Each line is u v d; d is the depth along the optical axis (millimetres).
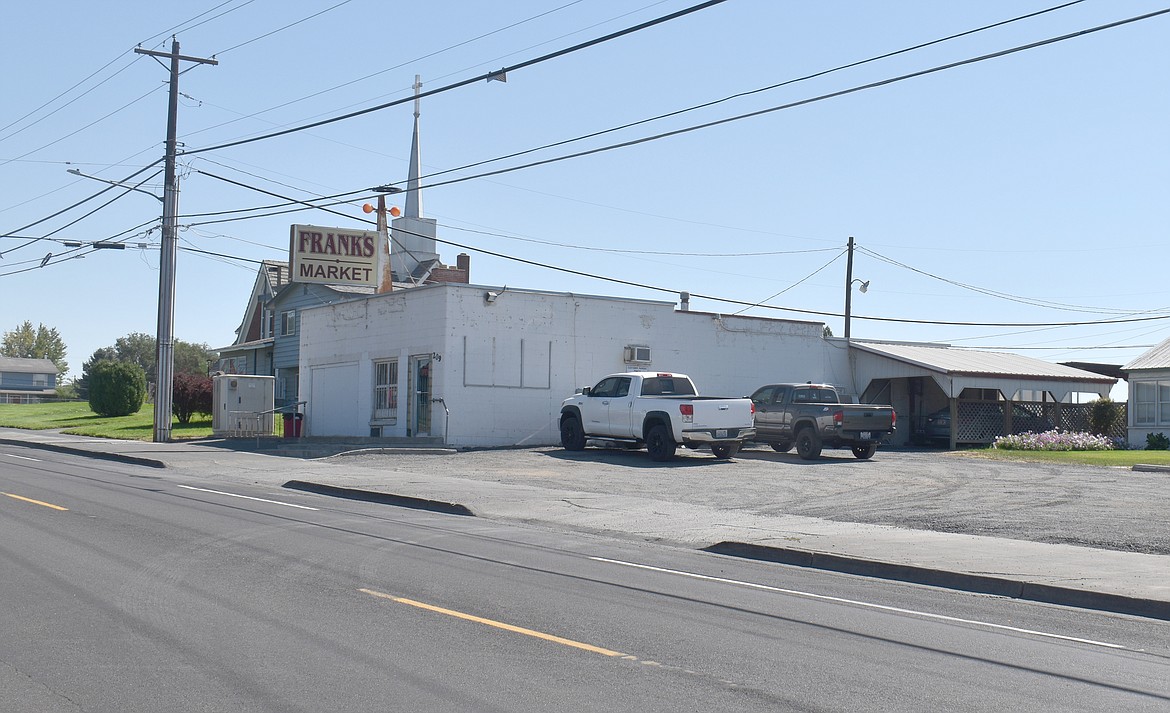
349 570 10789
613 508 17750
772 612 9414
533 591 9961
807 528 15383
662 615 9039
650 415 26891
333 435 36031
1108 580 11055
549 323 32406
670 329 35094
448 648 7625
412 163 54625
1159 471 25062
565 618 8758
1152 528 15102
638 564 12164
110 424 50656
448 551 12484
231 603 9008
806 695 6625
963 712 6344
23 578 9953
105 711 6047
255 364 58094
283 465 26219
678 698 6480
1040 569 11711
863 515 16953
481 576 10711
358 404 34594
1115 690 6973
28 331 143625
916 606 10070
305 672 6898
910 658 7746
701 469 24922
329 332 36438
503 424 31312
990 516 16562
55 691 6406
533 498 18844
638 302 34344
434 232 54750
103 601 8977
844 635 8516
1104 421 41281
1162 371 38719
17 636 7754
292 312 52906
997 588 11109
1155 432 38812
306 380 37750
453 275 54344
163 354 35312
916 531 15016
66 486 19438
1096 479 23062
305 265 36594
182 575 10258
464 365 30750
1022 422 39656
